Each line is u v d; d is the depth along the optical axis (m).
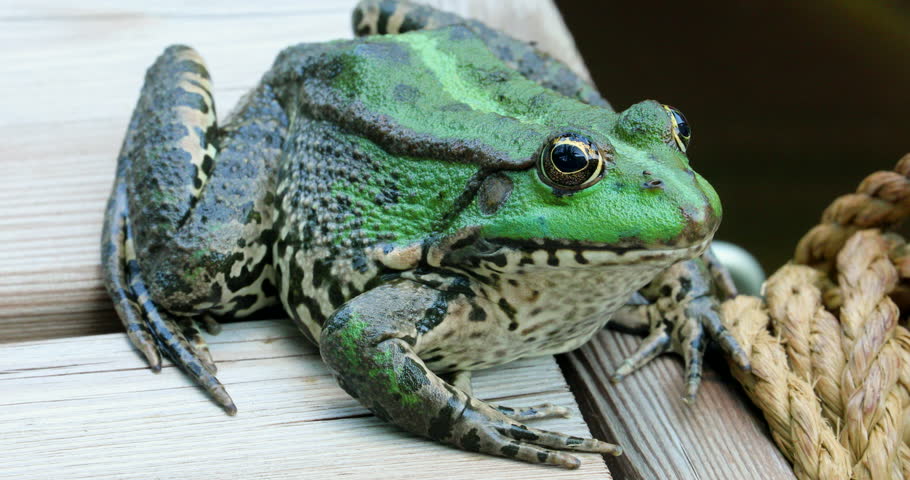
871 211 0.47
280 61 0.48
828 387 0.45
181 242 0.45
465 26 0.48
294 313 0.46
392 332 0.43
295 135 0.46
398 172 0.44
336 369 0.43
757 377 0.45
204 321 0.46
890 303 0.46
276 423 0.44
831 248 0.48
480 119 0.44
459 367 0.45
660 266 0.43
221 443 0.44
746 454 0.44
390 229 0.44
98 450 0.43
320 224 0.45
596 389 0.46
